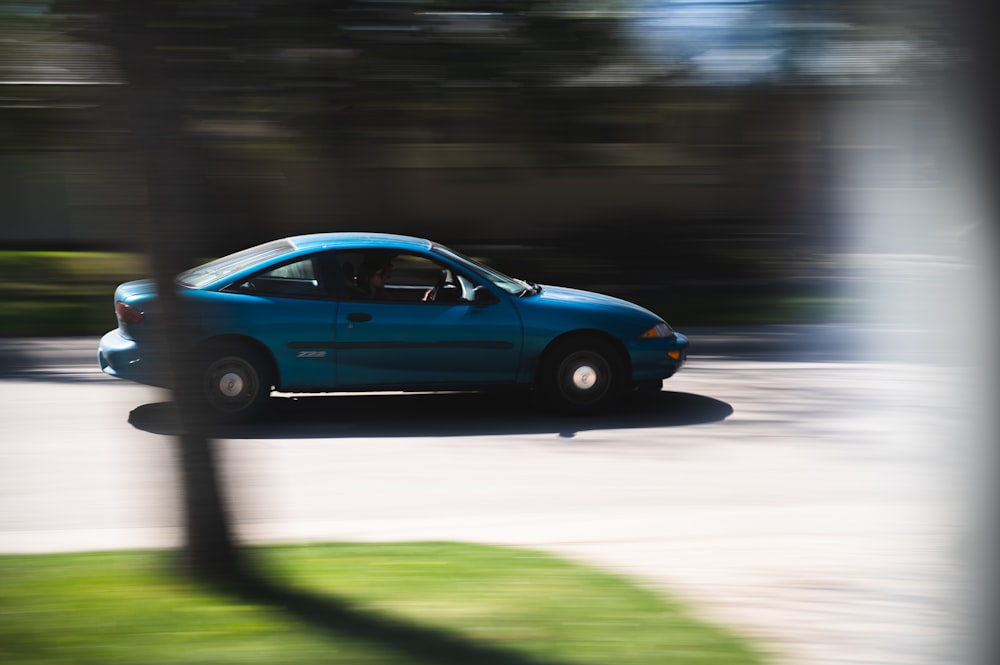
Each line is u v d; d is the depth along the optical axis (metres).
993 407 4.18
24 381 10.16
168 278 4.21
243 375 8.12
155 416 8.64
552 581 4.71
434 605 4.35
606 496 6.41
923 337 12.65
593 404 8.60
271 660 3.76
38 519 5.93
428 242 8.75
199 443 4.48
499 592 4.54
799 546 5.36
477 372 8.39
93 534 5.57
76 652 3.80
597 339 8.55
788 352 11.92
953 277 5.21
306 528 5.70
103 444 7.72
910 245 18.55
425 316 8.28
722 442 7.74
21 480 6.76
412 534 5.55
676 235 18.34
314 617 4.18
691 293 16.19
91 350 12.00
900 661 3.90
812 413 8.71
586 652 3.91
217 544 4.54
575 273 17.38
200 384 4.45
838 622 4.29
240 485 6.02
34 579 4.59
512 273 17.44
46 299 15.26
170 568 4.59
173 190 3.55
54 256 19.36
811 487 6.56
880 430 8.05
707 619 4.30
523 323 8.39
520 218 18.67
